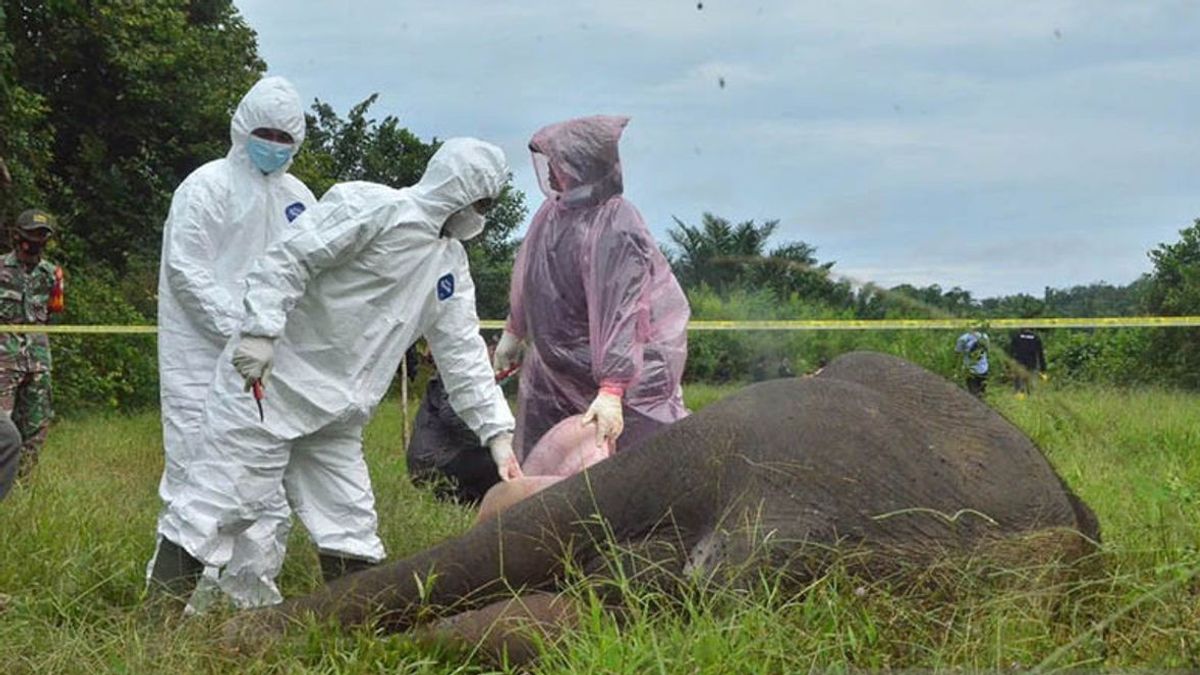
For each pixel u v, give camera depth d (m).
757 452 4.88
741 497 4.80
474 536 5.05
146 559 6.49
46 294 10.49
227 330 6.33
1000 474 4.97
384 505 8.16
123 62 22.09
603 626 4.52
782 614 4.48
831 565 4.63
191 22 25.84
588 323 8.39
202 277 6.39
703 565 4.68
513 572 4.99
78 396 18.70
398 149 33.53
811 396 5.07
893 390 5.23
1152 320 10.44
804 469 4.80
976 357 7.14
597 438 7.66
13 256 10.34
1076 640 4.19
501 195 6.31
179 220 6.47
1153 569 4.92
